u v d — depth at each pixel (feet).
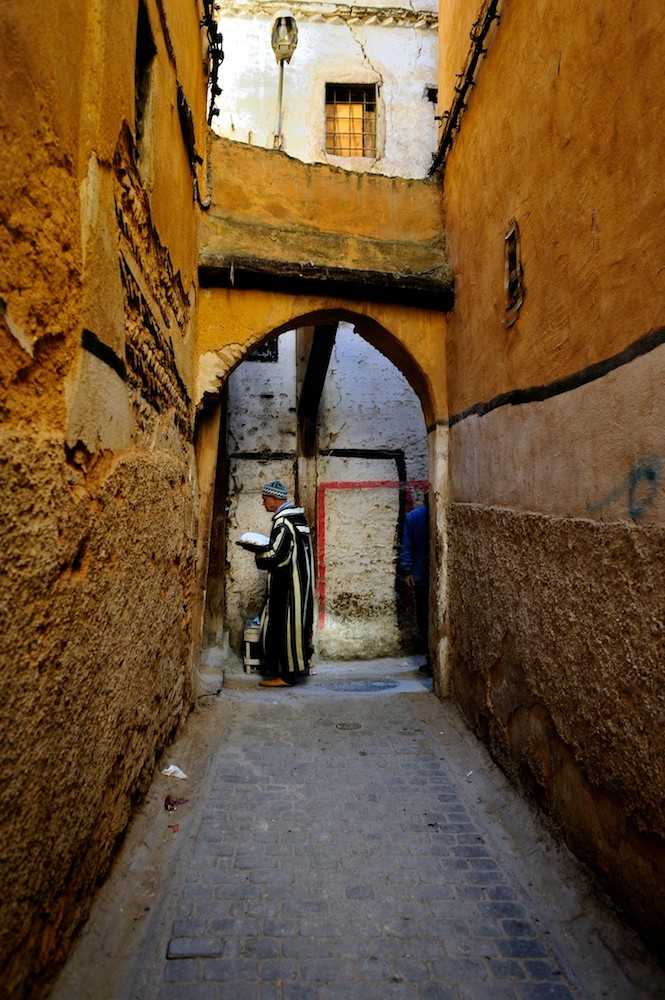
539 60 8.71
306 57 24.35
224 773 10.17
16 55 3.77
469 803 9.34
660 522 5.58
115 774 6.40
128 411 6.61
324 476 21.53
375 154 24.39
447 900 7.04
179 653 10.48
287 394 21.48
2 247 3.63
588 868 6.95
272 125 23.82
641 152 5.98
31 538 3.90
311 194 13.97
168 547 9.16
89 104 5.19
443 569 13.83
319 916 6.72
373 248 14.07
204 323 13.25
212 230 13.26
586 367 7.16
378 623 21.36
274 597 16.31
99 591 5.41
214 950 6.15
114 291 5.92
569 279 7.66
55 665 4.35
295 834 8.37
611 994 5.65
